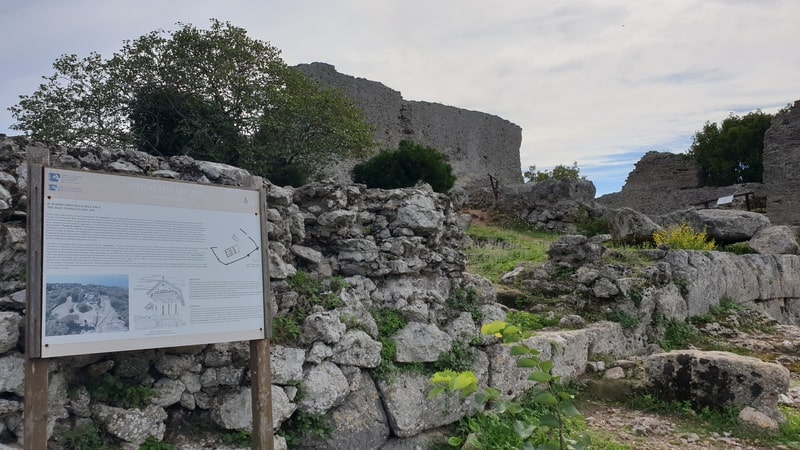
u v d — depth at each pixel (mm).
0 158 4020
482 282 6641
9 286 3807
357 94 31188
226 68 16312
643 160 34406
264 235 4246
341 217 5551
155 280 3703
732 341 9625
